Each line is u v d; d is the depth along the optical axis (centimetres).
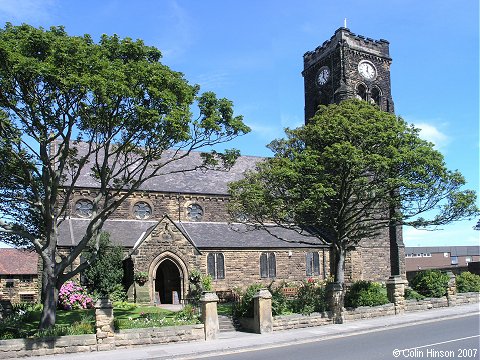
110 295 3466
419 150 2883
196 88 2402
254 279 4422
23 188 2592
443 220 3138
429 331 2325
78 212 4138
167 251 3709
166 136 2233
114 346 2112
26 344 1970
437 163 2894
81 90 1902
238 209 3125
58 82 1905
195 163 5059
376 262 5078
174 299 3753
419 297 3297
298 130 3122
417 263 11619
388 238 5219
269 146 3212
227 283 4284
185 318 2491
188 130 2200
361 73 5569
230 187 3125
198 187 4744
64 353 2017
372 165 2786
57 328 2142
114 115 2156
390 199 3052
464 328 2372
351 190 3086
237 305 2820
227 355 1980
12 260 5994
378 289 3259
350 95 5388
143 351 2055
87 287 3544
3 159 2225
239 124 2341
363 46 5641
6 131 2108
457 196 3072
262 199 2938
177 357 1953
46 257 2236
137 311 3056
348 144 2703
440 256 12125
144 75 2072
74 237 3759
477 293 3669
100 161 4406
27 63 1825
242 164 5375
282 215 2934
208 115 2320
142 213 4441
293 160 3016
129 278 3703
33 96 2012
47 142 2123
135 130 2223
